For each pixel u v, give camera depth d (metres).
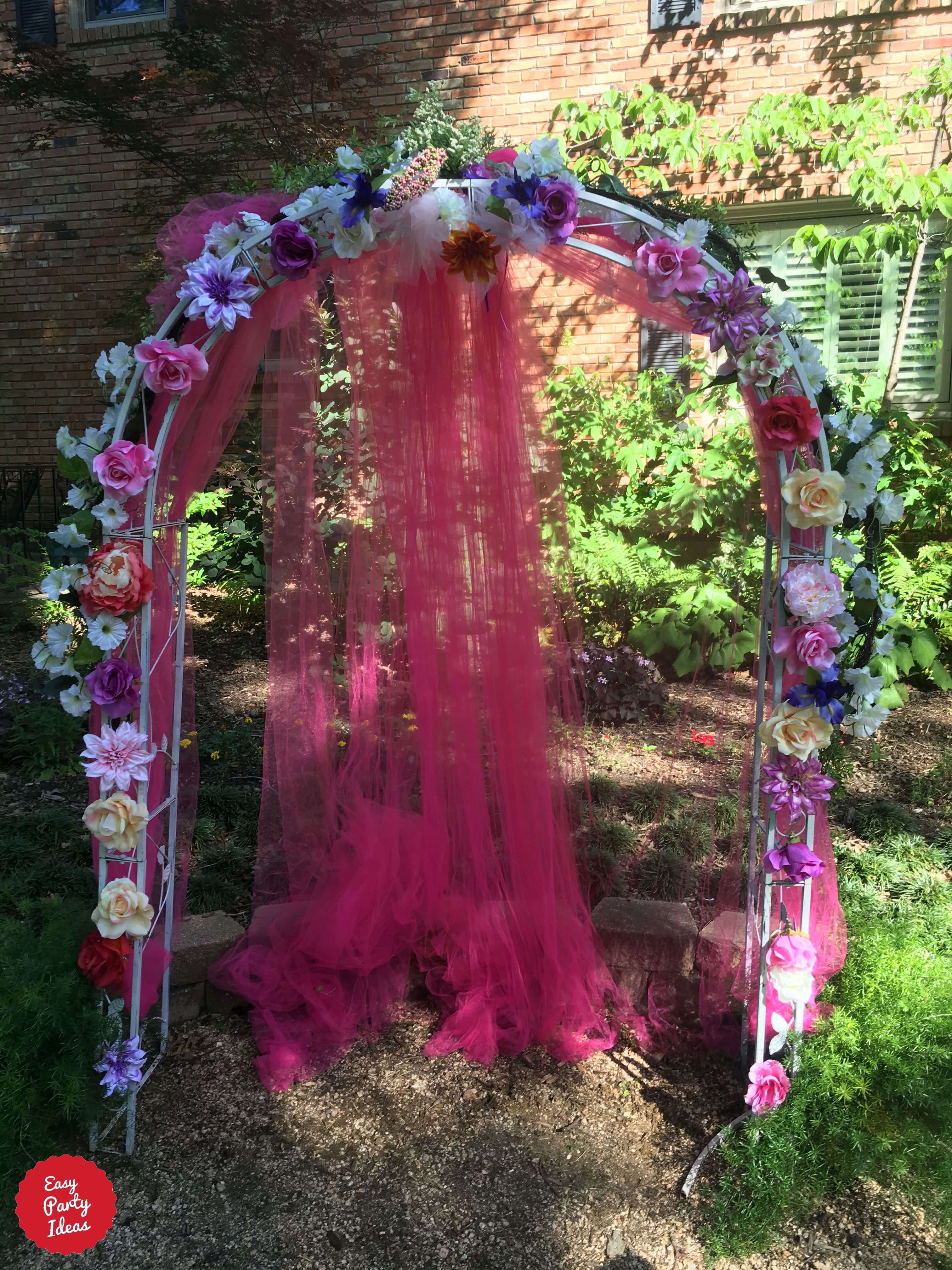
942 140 6.80
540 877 2.71
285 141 7.53
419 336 2.59
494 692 2.71
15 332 9.31
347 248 2.19
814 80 7.00
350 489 3.12
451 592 2.70
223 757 4.53
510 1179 2.22
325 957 2.79
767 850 2.29
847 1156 2.14
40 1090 2.21
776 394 2.25
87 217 8.91
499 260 2.38
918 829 3.81
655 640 5.18
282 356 2.83
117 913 2.20
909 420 5.94
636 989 2.83
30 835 3.58
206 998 2.82
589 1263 2.01
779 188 7.10
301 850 3.07
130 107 7.84
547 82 7.41
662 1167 2.25
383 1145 2.32
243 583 6.50
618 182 2.19
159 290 2.28
